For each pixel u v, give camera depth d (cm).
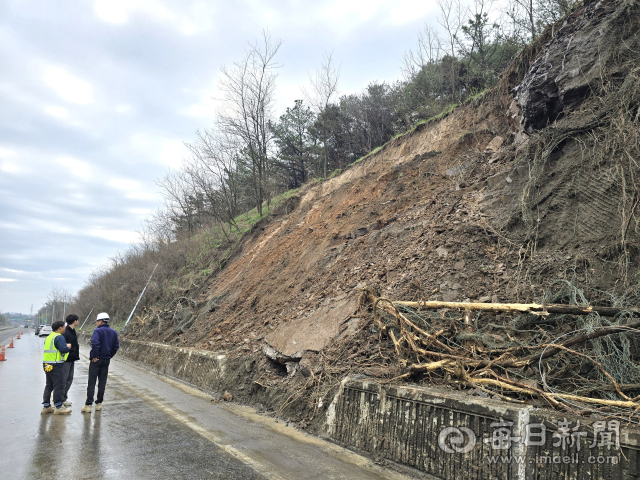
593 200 595
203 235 2333
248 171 2483
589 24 767
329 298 823
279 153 3047
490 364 453
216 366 902
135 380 1037
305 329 763
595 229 571
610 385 388
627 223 523
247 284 1352
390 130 2547
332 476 411
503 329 519
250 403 732
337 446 508
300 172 3192
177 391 884
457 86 1911
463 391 440
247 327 1023
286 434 556
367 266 851
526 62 982
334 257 1021
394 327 596
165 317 1633
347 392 531
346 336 662
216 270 1830
